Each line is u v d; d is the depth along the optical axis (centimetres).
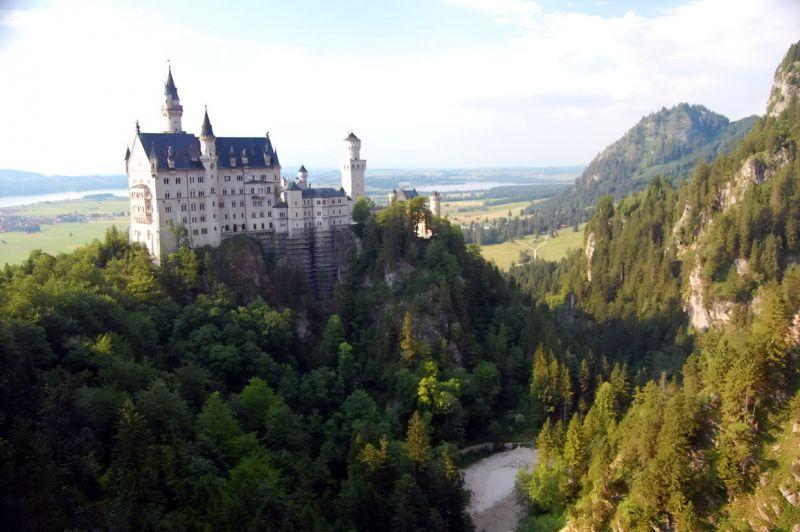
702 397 10412
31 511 7731
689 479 9394
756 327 11269
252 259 18900
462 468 14588
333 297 19625
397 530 10088
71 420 9806
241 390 14725
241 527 8888
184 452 9994
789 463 8900
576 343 19962
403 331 16500
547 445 12094
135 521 8344
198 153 19162
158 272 17125
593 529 10144
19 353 10131
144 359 12525
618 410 14150
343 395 15650
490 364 17212
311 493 10656
